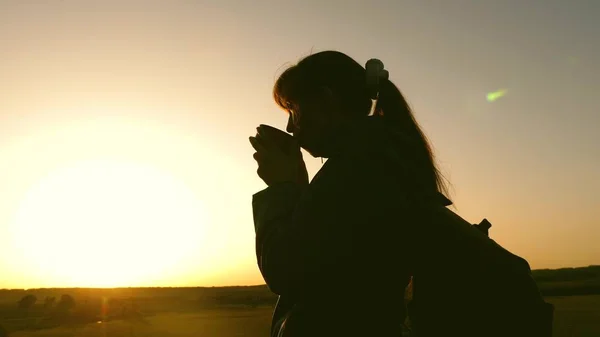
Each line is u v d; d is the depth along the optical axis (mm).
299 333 1294
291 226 1274
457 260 1272
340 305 1275
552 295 44812
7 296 94250
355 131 1414
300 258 1223
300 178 1526
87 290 118188
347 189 1278
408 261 1312
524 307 1228
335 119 1567
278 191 1405
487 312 1233
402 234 1296
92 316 35312
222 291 100438
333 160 1381
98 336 23234
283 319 1459
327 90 1561
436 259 1284
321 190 1289
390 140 1414
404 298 1433
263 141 1547
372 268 1270
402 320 1400
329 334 1270
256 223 1380
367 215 1257
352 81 1596
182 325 27516
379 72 1601
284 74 1658
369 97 1620
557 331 16922
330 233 1239
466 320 1243
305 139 1591
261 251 1321
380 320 1295
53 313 37750
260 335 22000
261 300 59250
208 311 40875
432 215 1307
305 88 1594
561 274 76438
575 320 19938
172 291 107312
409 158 1407
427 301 1297
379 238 1272
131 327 26625
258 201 1417
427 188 1363
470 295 1250
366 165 1317
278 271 1241
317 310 1285
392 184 1309
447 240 1284
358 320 1274
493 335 1222
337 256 1229
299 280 1225
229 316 34594
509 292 1242
